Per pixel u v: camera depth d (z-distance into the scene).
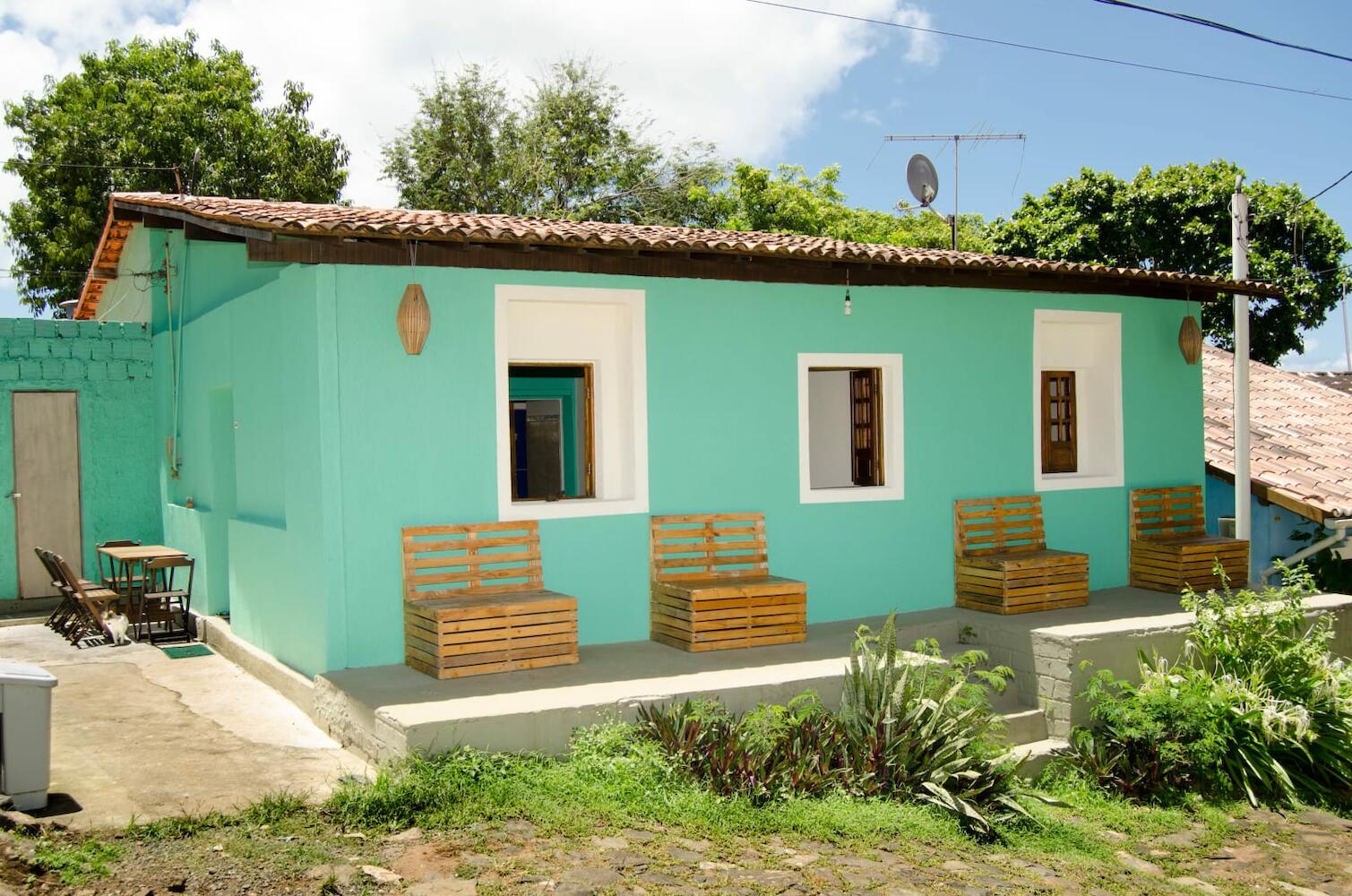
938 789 6.67
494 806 5.67
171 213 9.66
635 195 29.25
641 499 8.91
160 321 12.69
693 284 9.16
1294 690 9.06
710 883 4.98
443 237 7.40
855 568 9.91
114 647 10.12
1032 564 10.00
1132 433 11.59
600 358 8.98
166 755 6.59
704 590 8.41
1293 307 21.98
